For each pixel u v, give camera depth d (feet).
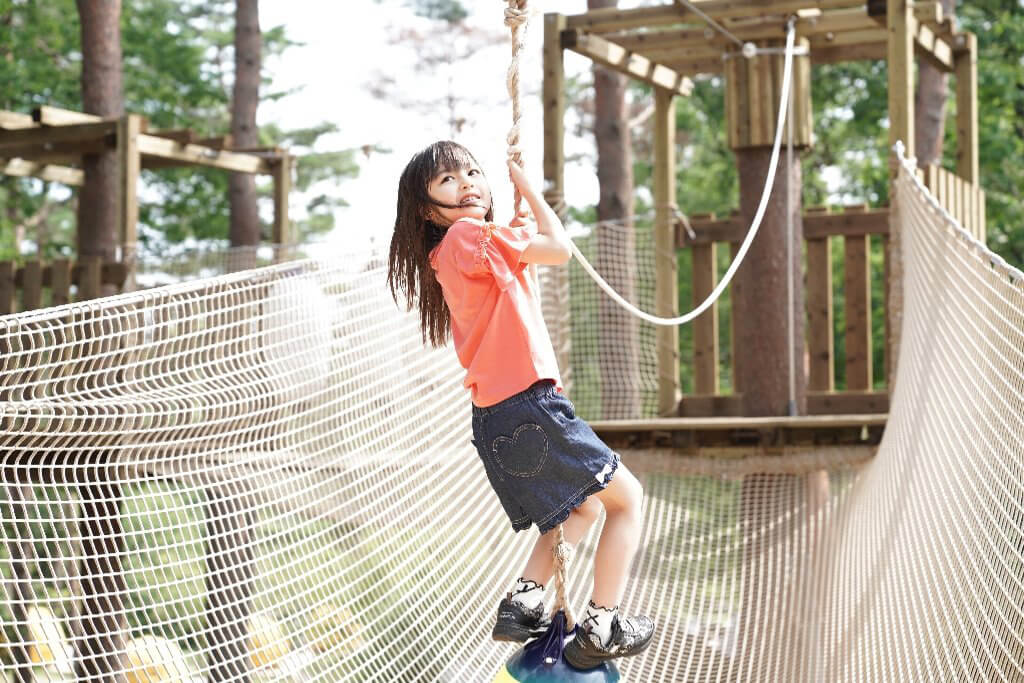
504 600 10.98
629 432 26.86
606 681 10.93
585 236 33.81
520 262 10.84
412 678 17.11
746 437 26.07
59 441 14.53
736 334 33.06
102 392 16.34
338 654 16.96
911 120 25.54
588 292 33.76
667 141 33.50
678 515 26.25
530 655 10.88
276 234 41.57
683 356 66.90
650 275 33.88
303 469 18.51
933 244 19.80
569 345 30.96
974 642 14.87
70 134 35.06
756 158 29.73
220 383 17.49
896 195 25.04
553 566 10.76
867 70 66.85
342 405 19.10
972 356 16.44
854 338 33.73
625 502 10.77
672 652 21.08
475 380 10.71
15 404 13.53
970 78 33.01
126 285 33.45
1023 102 63.72
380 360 20.04
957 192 28.73
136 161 34.58
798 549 24.21
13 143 35.76
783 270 29.37
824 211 33.99
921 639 16.56
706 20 28.25
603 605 10.62
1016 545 13.33
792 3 26.94
